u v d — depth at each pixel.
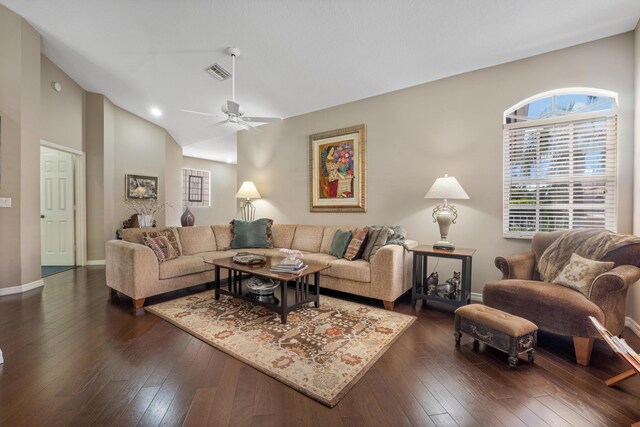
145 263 2.98
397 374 1.81
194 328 2.45
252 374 1.79
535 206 3.05
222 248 4.27
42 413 1.43
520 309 2.21
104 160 5.12
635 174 2.52
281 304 2.57
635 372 1.61
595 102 2.83
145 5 2.61
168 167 6.86
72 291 3.49
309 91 4.03
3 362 1.89
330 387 1.66
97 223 5.08
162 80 4.04
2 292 3.29
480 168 3.30
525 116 3.16
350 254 3.41
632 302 2.49
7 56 3.20
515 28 2.62
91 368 1.84
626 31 2.60
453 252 2.92
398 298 3.33
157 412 1.45
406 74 3.48
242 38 2.97
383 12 2.51
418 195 3.71
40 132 3.78
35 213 3.59
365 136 4.12
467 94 3.38
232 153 8.58
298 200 4.89
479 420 1.41
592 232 2.42
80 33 3.21
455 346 2.19
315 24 2.71
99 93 5.04
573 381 1.74
